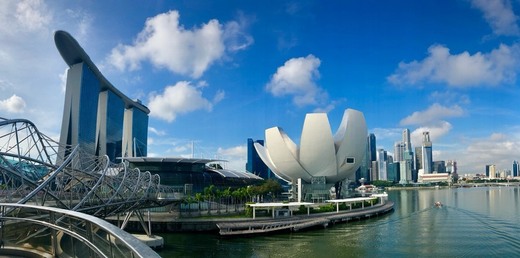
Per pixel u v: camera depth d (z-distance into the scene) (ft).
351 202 293.84
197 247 149.79
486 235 174.29
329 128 336.29
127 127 636.89
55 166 116.88
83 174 136.26
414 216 262.67
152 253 16.62
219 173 379.35
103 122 530.27
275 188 339.36
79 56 432.66
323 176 349.61
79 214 24.40
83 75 440.86
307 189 366.63
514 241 157.79
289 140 357.61
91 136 463.42
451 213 281.74
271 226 187.62
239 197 289.12
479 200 437.17
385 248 145.59
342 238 168.66
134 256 16.79
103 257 21.07
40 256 29.01
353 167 356.79
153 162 328.08
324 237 171.73
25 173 110.63
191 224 187.93
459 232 184.03
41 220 29.12
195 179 341.41
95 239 22.29
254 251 141.59
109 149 547.08
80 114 432.25
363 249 143.95
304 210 235.61
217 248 147.74
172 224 188.85
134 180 173.27
